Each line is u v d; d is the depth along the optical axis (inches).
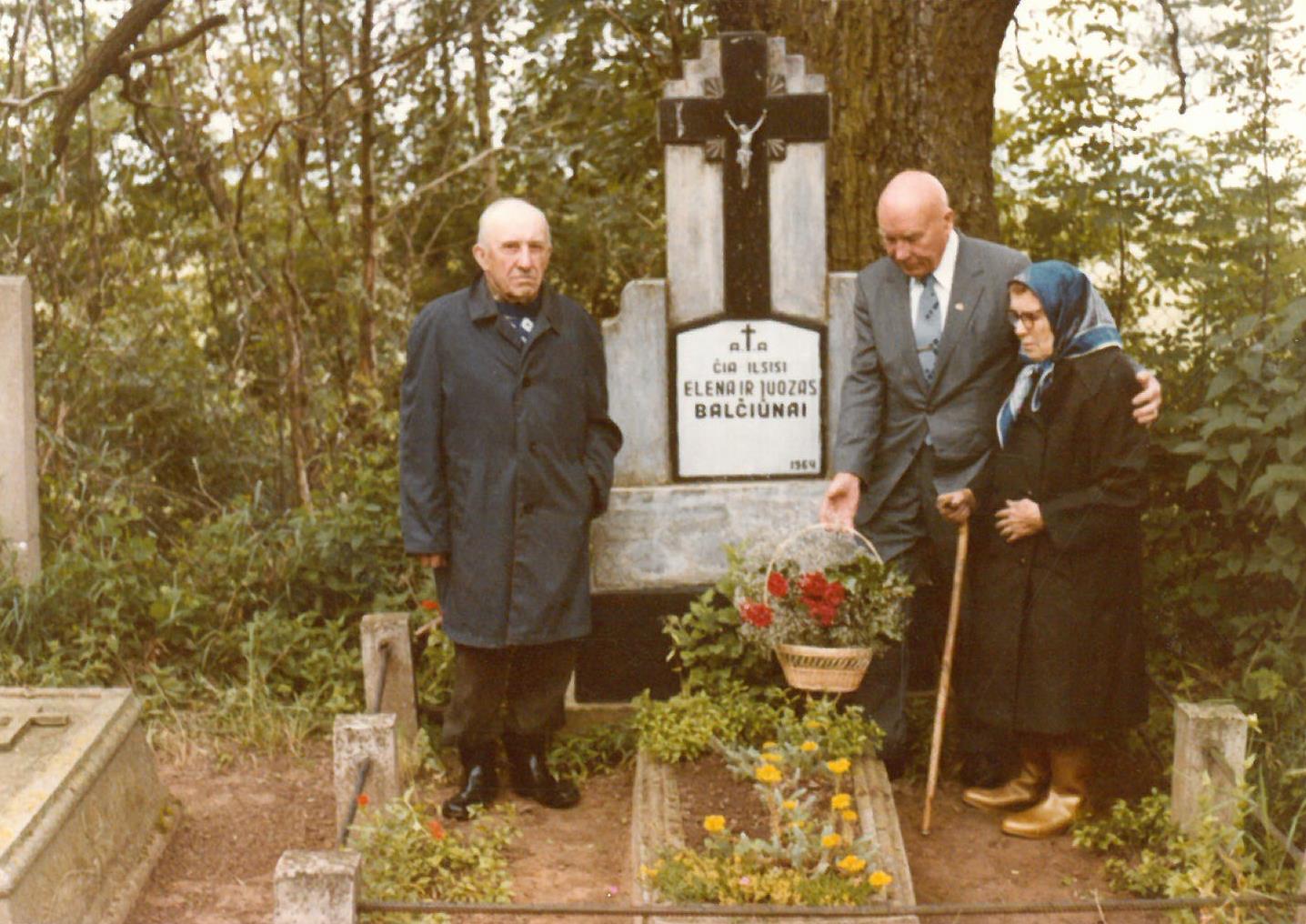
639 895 155.3
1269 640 214.1
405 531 187.9
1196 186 255.8
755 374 216.8
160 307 356.5
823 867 151.0
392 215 352.8
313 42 353.7
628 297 214.8
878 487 194.2
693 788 177.3
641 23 335.9
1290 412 207.0
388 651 205.6
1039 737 187.6
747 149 210.8
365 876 158.2
